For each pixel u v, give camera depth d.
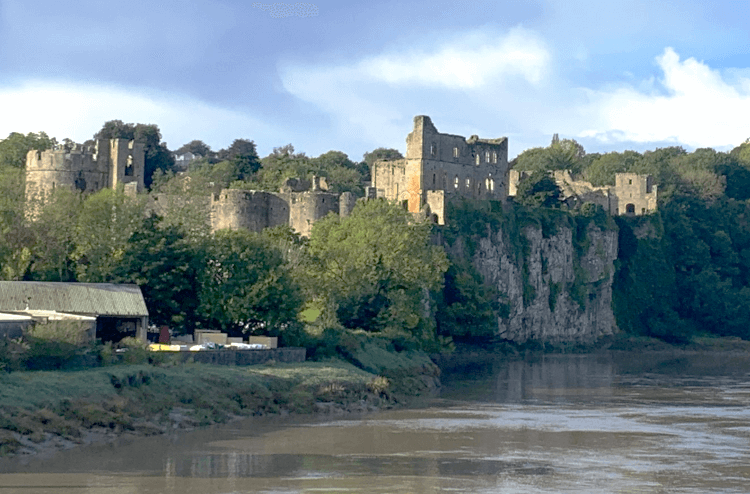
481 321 199.12
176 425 85.31
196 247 123.31
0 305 103.50
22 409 76.88
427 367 139.88
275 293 121.06
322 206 198.62
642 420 101.12
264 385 100.44
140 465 70.44
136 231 124.56
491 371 164.50
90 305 106.31
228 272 121.38
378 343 137.88
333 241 160.75
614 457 78.81
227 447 78.44
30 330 91.75
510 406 111.56
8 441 72.12
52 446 74.31
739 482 70.31
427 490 66.00
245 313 118.31
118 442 78.19
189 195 187.50
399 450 79.56
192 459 73.25
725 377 160.88
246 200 197.88
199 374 96.06
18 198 157.62
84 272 124.62
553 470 73.25
